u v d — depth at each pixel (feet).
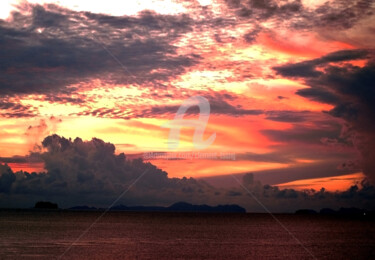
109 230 309.42
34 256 155.43
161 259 155.84
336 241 245.86
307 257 171.32
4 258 149.69
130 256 161.68
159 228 346.95
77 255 160.97
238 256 169.27
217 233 297.12
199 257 163.84
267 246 209.26
